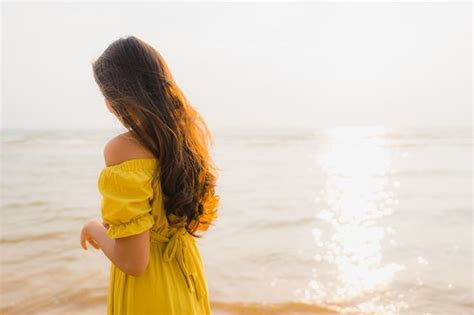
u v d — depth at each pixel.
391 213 7.93
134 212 1.35
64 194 9.62
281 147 30.88
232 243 5.75
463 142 37.12
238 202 8.99
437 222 7.09
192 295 1.60
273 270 4.67
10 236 5.85
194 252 1.68
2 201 8.66
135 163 1.41
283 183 12.18
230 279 4.37
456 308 3.72
